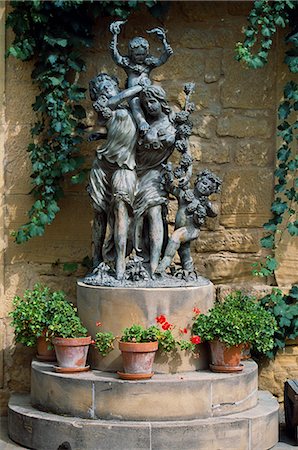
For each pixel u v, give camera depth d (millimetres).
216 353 7164
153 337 6953
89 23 7980
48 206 7930
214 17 8195
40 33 7879
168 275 7379
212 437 6777
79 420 6875
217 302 7984
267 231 8195
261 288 8133
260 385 8117
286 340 8133
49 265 8188
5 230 8133
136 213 7402
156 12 8023
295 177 8047
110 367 7148
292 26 7977
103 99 7355
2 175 8094
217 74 8203
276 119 8172
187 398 6863
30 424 7039
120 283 7219
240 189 8219
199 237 8227
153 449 6703
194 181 8227
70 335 7133
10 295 8148
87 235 8172
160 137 7293
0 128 8070
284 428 7652
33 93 8078
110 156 7387
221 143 8219
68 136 7902
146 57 7480
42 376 7145
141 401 6824
